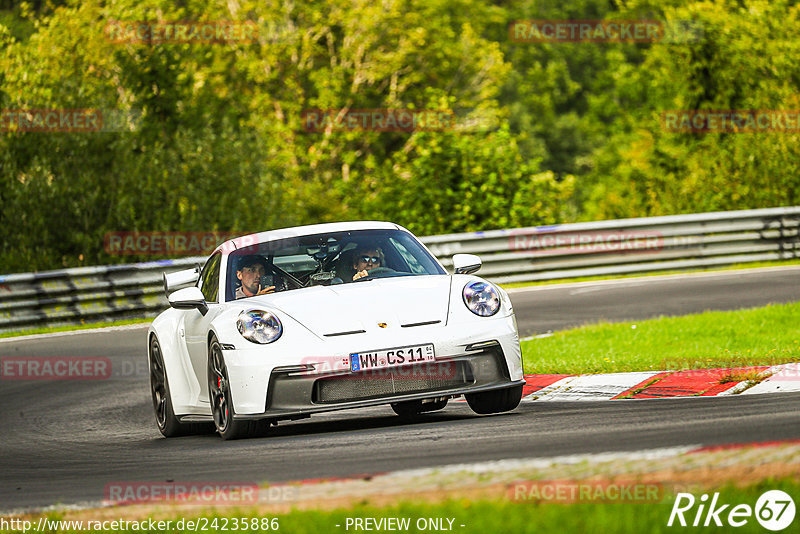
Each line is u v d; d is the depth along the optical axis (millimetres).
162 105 101438
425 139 94438
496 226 91688
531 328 47406
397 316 23906
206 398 26688
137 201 86562
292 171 120438
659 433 19438
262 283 26703
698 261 70688
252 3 139625
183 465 21750
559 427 21688
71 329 59344
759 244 72125
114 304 62844
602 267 70250
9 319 59188
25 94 86000
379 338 23391
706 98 113938
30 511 17891
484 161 93125
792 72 111000
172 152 92938
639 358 32875
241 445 23781
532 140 191875
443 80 147125
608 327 41781
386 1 142000
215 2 134250
